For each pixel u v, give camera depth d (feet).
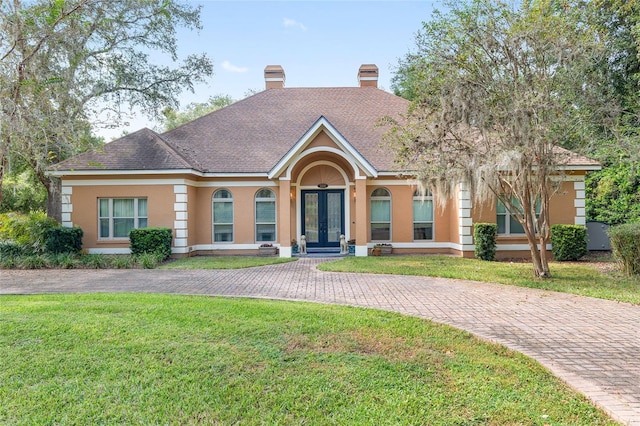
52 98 39.17
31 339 19.43
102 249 55.83
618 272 41.16
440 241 59.31
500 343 19.93
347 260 51.29
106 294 31.22
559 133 35.29
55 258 47.65
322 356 17.74
